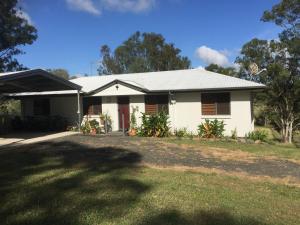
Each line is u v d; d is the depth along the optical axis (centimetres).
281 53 2264
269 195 827
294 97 2266
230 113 2033
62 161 1162
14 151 1365
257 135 1892
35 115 2611
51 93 2411
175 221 606
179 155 1332
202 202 729
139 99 2278
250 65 2344
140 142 1644
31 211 641
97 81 2661
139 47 6769
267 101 2367
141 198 736
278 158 1338
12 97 2612
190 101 2134
